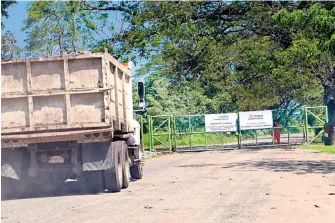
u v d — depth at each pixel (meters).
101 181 14.38
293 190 13.02
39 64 13.64
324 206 10.48
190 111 58.31
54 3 32.00
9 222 9.80
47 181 14.39
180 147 40.59
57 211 11.08
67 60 13.58
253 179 15.91
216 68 43.19
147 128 40.94
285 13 23.14
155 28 37.94
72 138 13.64
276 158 25.45
